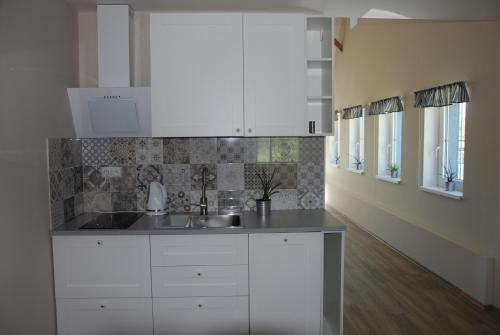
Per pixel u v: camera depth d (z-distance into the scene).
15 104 1.98
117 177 2.91
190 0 2.62
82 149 2.89
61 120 2.52
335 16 2.95
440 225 4.02
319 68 2.92
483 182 3.30
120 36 2.67
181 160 2.93
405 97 4.79
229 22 2.60
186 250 2.42
